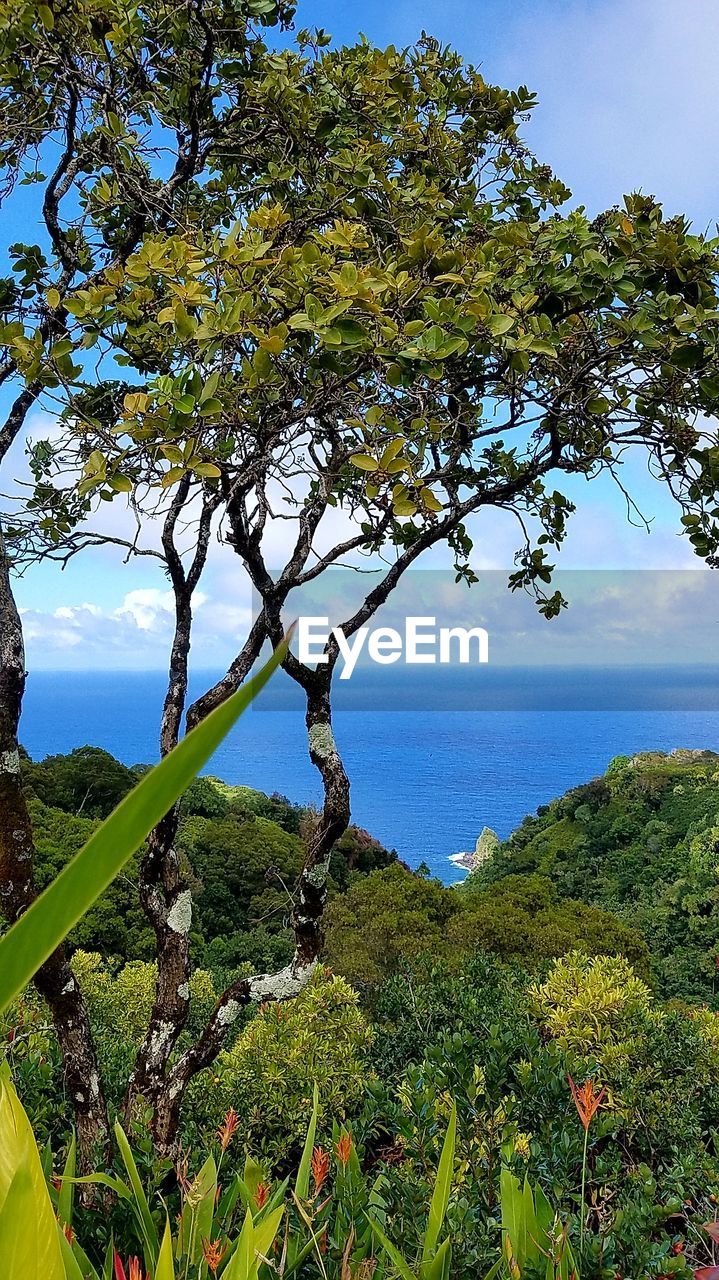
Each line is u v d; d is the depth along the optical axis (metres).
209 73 3.09
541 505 4.10
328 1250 1.74
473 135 3.71
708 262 2.65
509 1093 3.11
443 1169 1.37
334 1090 3.94
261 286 2.31
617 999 4.21
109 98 2.75
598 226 2.75
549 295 2.62
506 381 2.70
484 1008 4.24
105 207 3.12
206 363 2.21
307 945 3.29
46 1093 3.04
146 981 5.64
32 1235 0.35
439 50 3.70
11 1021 3.17
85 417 2.30
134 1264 0.91
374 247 2.86
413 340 2.23
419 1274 1.33
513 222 2.75
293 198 3.24
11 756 2.60
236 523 3.15
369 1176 2.54
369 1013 5.53
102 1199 2.21
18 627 2.71
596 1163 2.29
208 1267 1.30
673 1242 2.00
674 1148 3.00
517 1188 1.47
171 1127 2.91
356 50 3.54
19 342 2.29
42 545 3.19
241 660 3.21
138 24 2.86
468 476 3.48
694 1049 4.12
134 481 2.48
